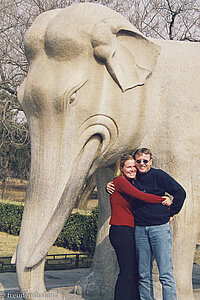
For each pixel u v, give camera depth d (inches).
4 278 225.8
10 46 518.9
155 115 133.6
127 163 127.0
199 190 136.7
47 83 114.1
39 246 113.2
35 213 115.6
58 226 115.5
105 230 161.2
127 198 128.7
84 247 367.2
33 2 525.0
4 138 609.3
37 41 118.6
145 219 124.6
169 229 124.9
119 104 122.3
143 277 126.6
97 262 162.9
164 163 134.9
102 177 157.6
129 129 126.6
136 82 124.6
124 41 124.6
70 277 241.4
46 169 115.6
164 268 122.5
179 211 124.9
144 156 124.9
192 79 138.0
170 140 133.6
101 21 118.9
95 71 118.0
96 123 119.5
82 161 119.3
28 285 114.7
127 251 126.4
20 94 120.3
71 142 117.0
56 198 115.3
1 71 530.9
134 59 124.9
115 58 120.3
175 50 141.9
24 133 620.4
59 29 115.8
